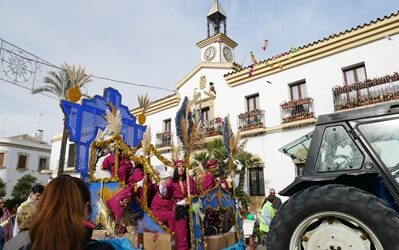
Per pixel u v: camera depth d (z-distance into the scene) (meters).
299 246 3.09
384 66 12.30
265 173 14.90
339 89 13.09
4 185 32.38
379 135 3.30
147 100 8.25
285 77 15.26
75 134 6.36
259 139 15.48
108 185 5.59
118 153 5.73
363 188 3.35
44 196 1.68
